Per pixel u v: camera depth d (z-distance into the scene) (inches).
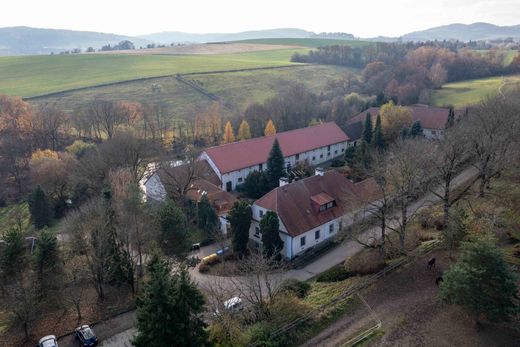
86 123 4527.6
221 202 2655.0
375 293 1493.6
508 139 2103.8
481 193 2129.7
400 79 5693.9
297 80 6717.5
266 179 3036.4
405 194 1819.6
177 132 4729.3
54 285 1681.8
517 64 6289.4
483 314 1202.6
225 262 2128.4
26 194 3484.3
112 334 1601.9
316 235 2236.7
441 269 1563.7
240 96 5959.6
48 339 1505.9
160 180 2800.2
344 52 7854.3
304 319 1385.3
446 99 5167.3
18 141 4028.1
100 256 1769.2
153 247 1843.0
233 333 1298.0
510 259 1454.2
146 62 7623.0
